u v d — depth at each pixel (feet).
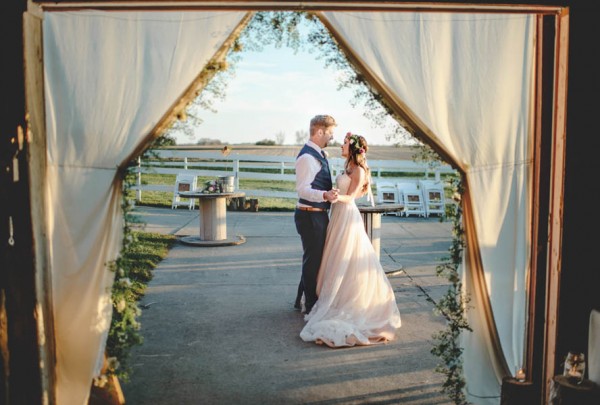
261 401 12.52
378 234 23.07
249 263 26.25
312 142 17.57
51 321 10.55
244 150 96.48
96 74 10.62
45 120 10.27
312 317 16.97
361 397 12.77
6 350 9.93
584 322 11.43
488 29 11.33
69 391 10.98
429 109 11.36
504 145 11.77
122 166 10.93
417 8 10.37
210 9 10.19
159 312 19.01
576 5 10.70
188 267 25.40
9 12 9.52
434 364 14.69
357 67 11.12
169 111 10.78
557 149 11.30
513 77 11.54
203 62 10.72
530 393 11.66
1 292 9.82
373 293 17.11
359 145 17.26
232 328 17.42
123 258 11.21
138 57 10.68
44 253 10.28
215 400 12.54
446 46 11.32
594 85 11.07
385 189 42.96
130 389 13.06
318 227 17.40
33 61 9.83
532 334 11.68
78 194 10.80
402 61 11.19
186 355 15.21
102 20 10.55
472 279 12.27
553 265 11.44
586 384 10.07
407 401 12.59
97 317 11.03
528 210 11.95
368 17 11.00
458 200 12.01
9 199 9.74
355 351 15.60
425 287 22.47
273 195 44.60
